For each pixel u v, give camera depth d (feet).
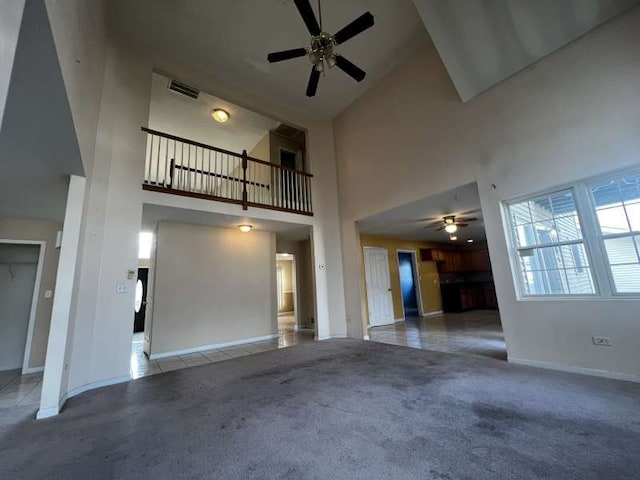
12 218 13.58
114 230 11.57
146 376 11.67
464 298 28.76
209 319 17.07
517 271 11.20
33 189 10.28
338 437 6.15
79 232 9.24
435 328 20.40
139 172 12.69
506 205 11.61
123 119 12.53
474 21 10.57
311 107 19.62
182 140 14.46
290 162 24.00
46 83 5.26
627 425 6.12
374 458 5.36
